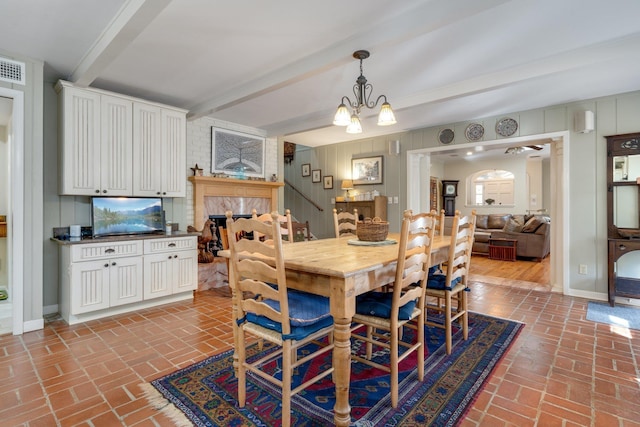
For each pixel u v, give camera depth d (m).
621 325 2.93
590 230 3.81
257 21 2.22
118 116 3.36
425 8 2.06
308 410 1.73
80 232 3.21
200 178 4.39
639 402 1.78
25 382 1.98
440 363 2.24
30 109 2.77
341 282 1.58
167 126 3.73
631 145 3.54
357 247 2.45
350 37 2.45
